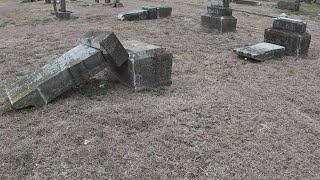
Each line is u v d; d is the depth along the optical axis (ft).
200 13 44.42
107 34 16.12
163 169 11.18
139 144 12.55
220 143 12.82
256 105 16.28
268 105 16.39
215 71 21.21
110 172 10.98
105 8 47.65
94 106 15.55
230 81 19.52
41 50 25.45
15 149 12.05
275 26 26.53
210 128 13.96
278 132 13.83
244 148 12.57
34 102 15.23
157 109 15.38
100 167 11.22
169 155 11.96
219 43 28.60
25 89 15.44
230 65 22.49
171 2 56.08
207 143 12.81
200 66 22.07
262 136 13.46
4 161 11.43
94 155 11.80
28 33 31.99
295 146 12.86
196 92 17.57
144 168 11.23
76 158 11.64
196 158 11.86
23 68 21.11
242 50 24.06
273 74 20.95
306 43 25.38
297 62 23.80
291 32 25.45
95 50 16.33
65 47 26.35
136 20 38.14
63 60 16.53
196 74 20.54
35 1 60.95
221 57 24.32
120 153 11.94
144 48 17.46
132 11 38.96
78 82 16.28
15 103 14.80
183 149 12.34
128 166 11.30
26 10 47.57
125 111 15.07
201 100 16.53
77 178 10.67
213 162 11.68
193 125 14.10
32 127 13.65
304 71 21.88
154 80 17.74
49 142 12.55
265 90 18.31
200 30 33.37
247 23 38.50
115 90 17.44
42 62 22.33
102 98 16.44
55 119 14.30
